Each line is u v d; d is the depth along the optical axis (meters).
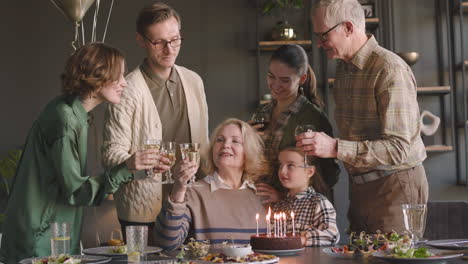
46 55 4.98
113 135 2.58
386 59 2.37
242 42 5.01
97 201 2.02
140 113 2.62
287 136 2.65
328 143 2.30
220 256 1.77
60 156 1.94
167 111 2.71
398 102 2.32
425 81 4.98
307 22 4.98
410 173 2.42
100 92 2.03
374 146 2.30
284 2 4.83
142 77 2.67
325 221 2.23
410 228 1.87
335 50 2.45
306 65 2.70
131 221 2.61
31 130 2.04
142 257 1.70
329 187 2.70
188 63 4.99
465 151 4.83
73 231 2.07
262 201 2.40
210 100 4.98
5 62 4.95
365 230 2.54
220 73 4.99
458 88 4.95
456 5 4.88
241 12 5.01
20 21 4.97
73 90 1.98
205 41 5.01
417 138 2.44
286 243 1.90
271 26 5.00
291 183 2.38
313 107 2.69
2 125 4.93
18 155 4.77
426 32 4.98
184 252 1.84
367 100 2.43
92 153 4.84
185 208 2.12
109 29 4.98
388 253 1.77
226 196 2.34
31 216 1.99
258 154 2.43
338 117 2.60
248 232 2.29
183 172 2.08
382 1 4.99
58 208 2.02
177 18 2.61
